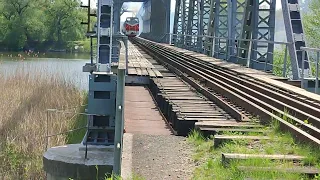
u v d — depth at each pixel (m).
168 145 7.38
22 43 79.62
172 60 22.20
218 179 5.24
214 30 22.75
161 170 6.00
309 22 29.14
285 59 14.23
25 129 16.94
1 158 15.21
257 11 16.95
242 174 5.20
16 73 25.20
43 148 15.61
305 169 5.36
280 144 6.57
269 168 5.32
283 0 14.32
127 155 6.68
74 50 85.06
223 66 17.59
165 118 10.27
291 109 8.82
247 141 6.79
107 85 10.81
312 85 12.61
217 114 9.25
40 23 80.81
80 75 32.00
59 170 10.73
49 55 69.31
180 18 39.12
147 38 64.81
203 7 28.23
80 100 21.80
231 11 19.59
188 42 33.78
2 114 18.31
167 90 12.69
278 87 11.95
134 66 20.03
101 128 10.99
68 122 18.09
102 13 13.35
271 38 16.81
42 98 20.92
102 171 10.49
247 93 11.51
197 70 16.61
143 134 8.24
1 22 79.38
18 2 79.19
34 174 14.44
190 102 10.65
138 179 5.55
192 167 6.09
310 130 7.13
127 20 60.12
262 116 8.56
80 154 10.90
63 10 83.44
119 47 15.23
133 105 12.03
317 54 12.09
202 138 7.52
